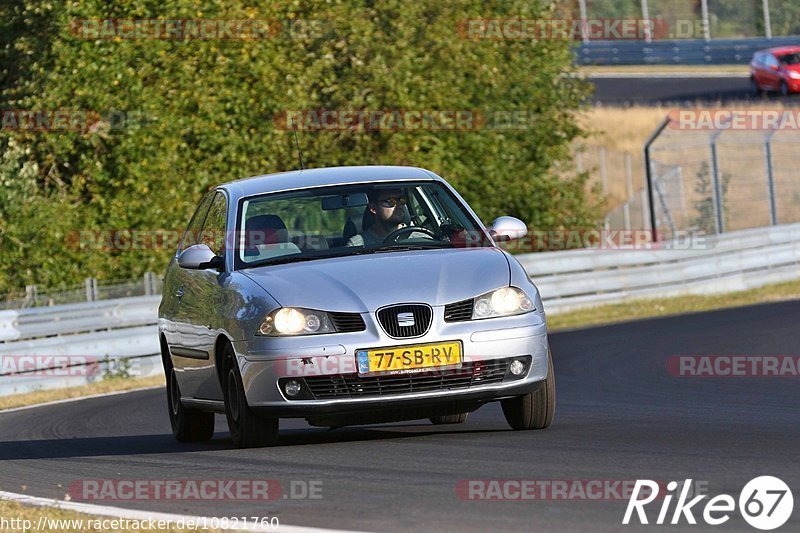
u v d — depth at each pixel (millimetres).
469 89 91125
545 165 95000
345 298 26547
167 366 34156
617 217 117438
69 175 83250
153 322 63750
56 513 21828
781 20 192625
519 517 18922
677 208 108000
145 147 78938
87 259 77438
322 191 30266
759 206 122812
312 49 86312
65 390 56094
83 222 78562
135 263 78438
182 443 33094
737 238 84250
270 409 26516
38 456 32062
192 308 30578
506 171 91562
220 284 28859
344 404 26016
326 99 86688
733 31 191500
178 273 33062
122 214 78875
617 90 175750
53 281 76125
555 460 23938
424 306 26469
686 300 78500
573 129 96812
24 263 76312
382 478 23031
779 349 46906
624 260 79562
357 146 86750
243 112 82375
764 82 163375
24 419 44656
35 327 59031
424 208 30141
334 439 30062
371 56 86812
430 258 27969
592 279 78438
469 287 26969
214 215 31844
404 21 88938
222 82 81562
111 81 78688
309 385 26219
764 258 85438
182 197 80438
